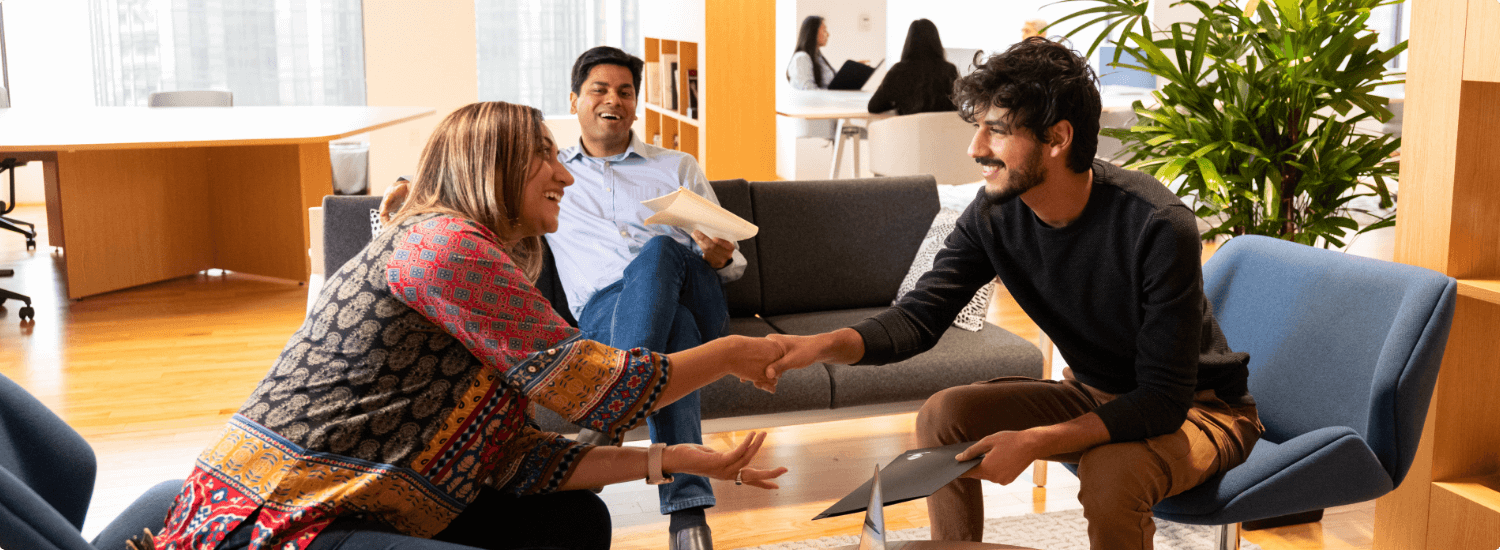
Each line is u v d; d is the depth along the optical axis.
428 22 8.34
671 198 2.12
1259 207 2.77
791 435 3.22
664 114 6.22
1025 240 1.84
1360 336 1.83
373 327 1.36
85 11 8.15
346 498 1.32
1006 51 1.67
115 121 5.51
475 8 8.84
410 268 1.35
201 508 1.31
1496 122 2.03
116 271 5.18
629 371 1.43
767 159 5.05
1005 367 2.72
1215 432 1.75
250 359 4.07
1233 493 1.72
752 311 3.09
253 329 4.53
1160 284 1.66
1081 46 7.95
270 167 5.40
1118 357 1.89
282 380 1.36
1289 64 2.59
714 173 5.01
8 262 5.78
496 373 1.42
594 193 2.83
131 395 3.61
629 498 2.75
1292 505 1.71
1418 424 1.73
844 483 2.84
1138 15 2.69
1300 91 2.60
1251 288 2.08
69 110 6.25
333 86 8.69
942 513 1.94
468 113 1.49
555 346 1.40
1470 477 2.18
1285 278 2.01
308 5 8.55
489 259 1.37
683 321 2.47
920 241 3.23
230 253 5.59
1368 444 1.75
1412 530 2.21
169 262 5.42
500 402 1.43
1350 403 1.82
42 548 1.11
